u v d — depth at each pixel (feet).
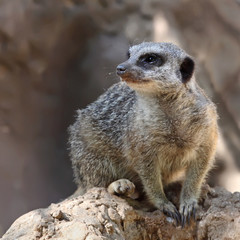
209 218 20.06
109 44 48.52
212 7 49.01
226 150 45.24
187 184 21.40
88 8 47.85
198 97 20.86
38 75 46.44
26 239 17.46
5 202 46.93
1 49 44.01
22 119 47.14
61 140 48.98
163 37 47.37
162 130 20.80
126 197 21.48
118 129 22.54
